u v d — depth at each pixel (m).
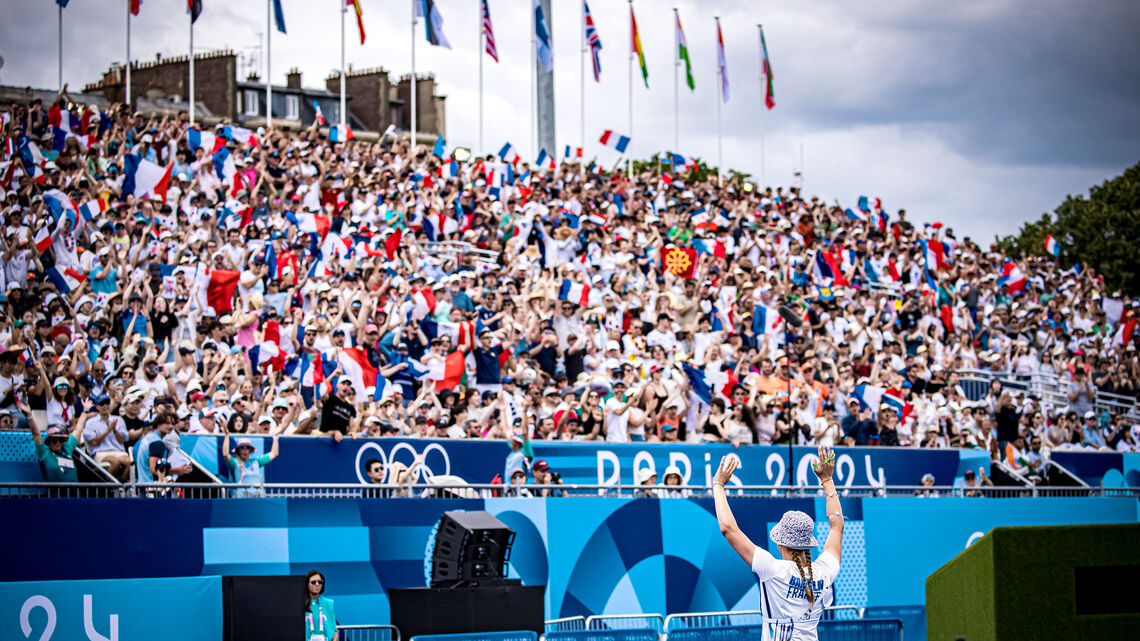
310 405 24.16
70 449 18.45
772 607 10.95
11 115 33.78
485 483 22.17
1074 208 74.38
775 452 24.98
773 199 50.56
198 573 17.45
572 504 20.44
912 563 23.56
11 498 16.38
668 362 27.88
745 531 21.89
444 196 37.94
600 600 20.42
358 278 28.05
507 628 16.72
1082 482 30.30
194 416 21.47
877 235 46.69
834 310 35.19
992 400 32.72
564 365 28.64
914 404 30.52
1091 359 39.84
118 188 32.53
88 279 26.53
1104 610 14.00
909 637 21.48
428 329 26.75
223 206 33.16
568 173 45.47
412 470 21.25
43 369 20.56
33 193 28.81
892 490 26.36
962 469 27.70
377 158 42.16
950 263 46.09
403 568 18.88
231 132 39.25
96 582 15.43
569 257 35.72
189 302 26.12
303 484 18.56
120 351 24.61
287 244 30.28
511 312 28.70
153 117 38.81
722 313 33.31
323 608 16.52
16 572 16.28
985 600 13.66
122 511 17.06
